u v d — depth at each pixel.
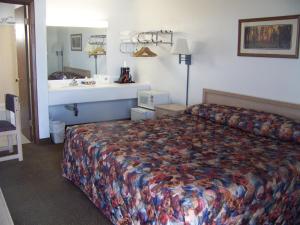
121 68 5.74
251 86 3.84
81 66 5.46
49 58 5.18
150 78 5.56
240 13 3.86
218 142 2.93
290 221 2.43
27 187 3.28
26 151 4.34
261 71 3.70
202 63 4.48
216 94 4.27
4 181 3.41
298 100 3.36
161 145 2.80
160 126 3.46
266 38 3.58
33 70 4.36
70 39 5.29
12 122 4.33
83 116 5.63
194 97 4.70
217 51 4.22
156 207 1.99
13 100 3.85
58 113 5.38
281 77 3.49
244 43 3.83
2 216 2.20
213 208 1.91
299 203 2.46
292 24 3.31
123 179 2.34
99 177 2.71
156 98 4.97
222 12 4.08
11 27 6.37
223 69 4.17
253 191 2.09
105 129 3.28
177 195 1.90
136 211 2.21
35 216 2.74
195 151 2.66
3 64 6.46
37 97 4.47
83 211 2.84
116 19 5.61
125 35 5.70
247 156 2.55
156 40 5.23
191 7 4.54
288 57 3.38
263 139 3.06
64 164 3.43
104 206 2.67
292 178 2.34
